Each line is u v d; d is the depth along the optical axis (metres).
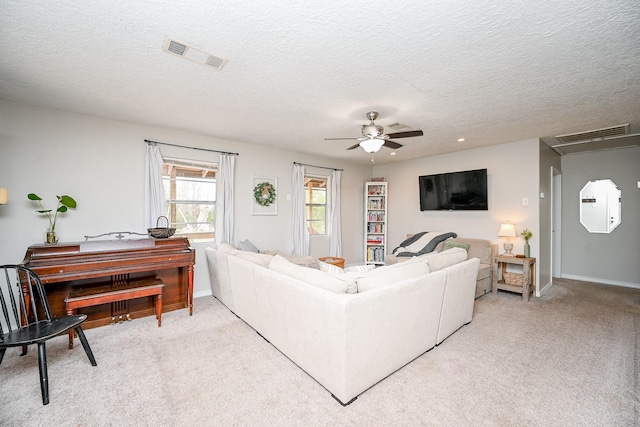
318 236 5.70
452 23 1.67
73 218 3.24
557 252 5.32
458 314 2.86
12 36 1.83
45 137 3.08
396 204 6.20
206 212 4.36
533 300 3.96
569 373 2.17
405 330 2.18
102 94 2.73
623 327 3.02
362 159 5.96
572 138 4.18
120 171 3.52
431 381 2.06
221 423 1.65
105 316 3.05
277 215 5.00
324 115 3.29
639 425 1.65
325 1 1.49
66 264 2.59
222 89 2.61
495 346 2.59
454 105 2.94
